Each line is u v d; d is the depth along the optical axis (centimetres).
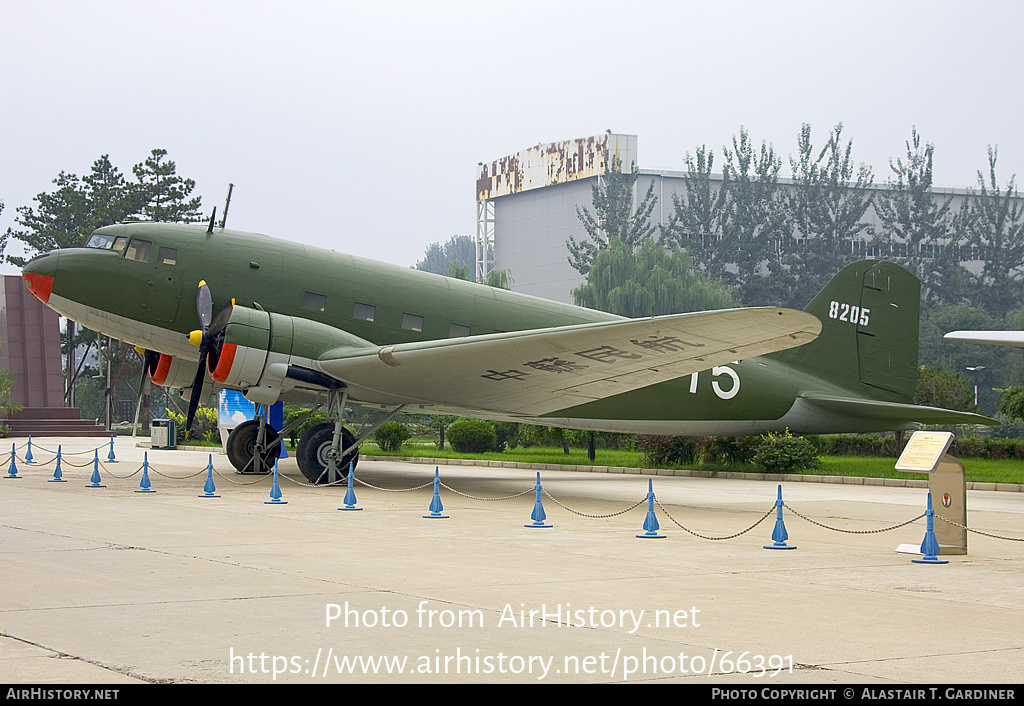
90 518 1150
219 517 1184
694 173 8412
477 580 748
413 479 1975
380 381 1666
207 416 4006
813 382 2155
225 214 1803
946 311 7794
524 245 9781
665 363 1489
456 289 1928
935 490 990
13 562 804
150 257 1719
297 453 1719
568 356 1489
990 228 8494
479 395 1727
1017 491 1909
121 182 6812
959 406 3475
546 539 1030
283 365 1638
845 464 2478
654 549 966
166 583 712
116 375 6444
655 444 2406
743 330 1297
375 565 816
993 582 789
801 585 759
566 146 9144
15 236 6694
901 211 8444
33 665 481
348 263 1847
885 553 969
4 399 4994
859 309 2177
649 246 7644
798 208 8431
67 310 1717
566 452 3062
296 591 686
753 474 2166
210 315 1689
